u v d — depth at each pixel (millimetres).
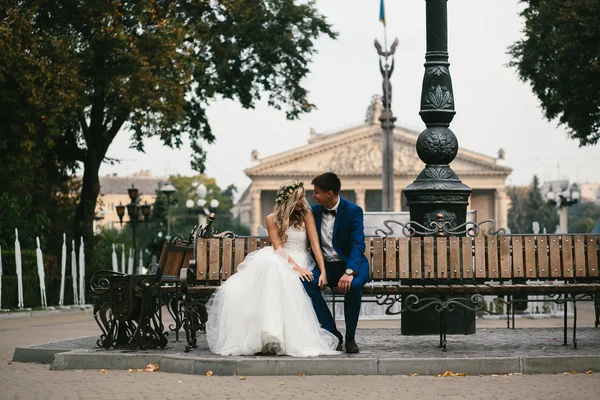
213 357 9203
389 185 36031
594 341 11117
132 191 39750
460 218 12719
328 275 9961
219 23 37688
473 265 10445
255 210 115188
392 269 10383
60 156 38188
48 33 32312
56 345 11016
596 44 33094
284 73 39844
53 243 38375
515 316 23234
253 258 9688
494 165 113500
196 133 40125
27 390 8016
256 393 7715
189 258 12414
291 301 9398
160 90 32906
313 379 8578
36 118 31328
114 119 36656
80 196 40562
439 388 7969
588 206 181625
